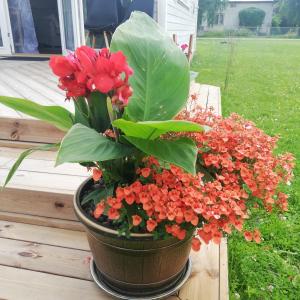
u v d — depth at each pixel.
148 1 5.08
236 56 12.02
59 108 1.10
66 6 4.90
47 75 3.99
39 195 1.61
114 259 1.12
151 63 1.12
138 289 1.19
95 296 1.26
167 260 1.13
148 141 0.99
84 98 1.09
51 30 6.79
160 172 1.10
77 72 0.93
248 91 6.16
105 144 0.96
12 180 1.73
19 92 3.05
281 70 9.06
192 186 1.06
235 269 1.57
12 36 5.88
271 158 1.23
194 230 1.09
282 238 1.80
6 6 5.62
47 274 1.37
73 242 1.55
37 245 1.53
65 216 1.63
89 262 1.41
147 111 1.08
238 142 1.26
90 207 1.20
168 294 1.22
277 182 1.15
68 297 1.26
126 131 0.94
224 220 1.02
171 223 1.02
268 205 1.20
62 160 0.82
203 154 1.21
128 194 1.00
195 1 12.65
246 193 1.12
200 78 7.55
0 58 5.69
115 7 4.91
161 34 1.20
